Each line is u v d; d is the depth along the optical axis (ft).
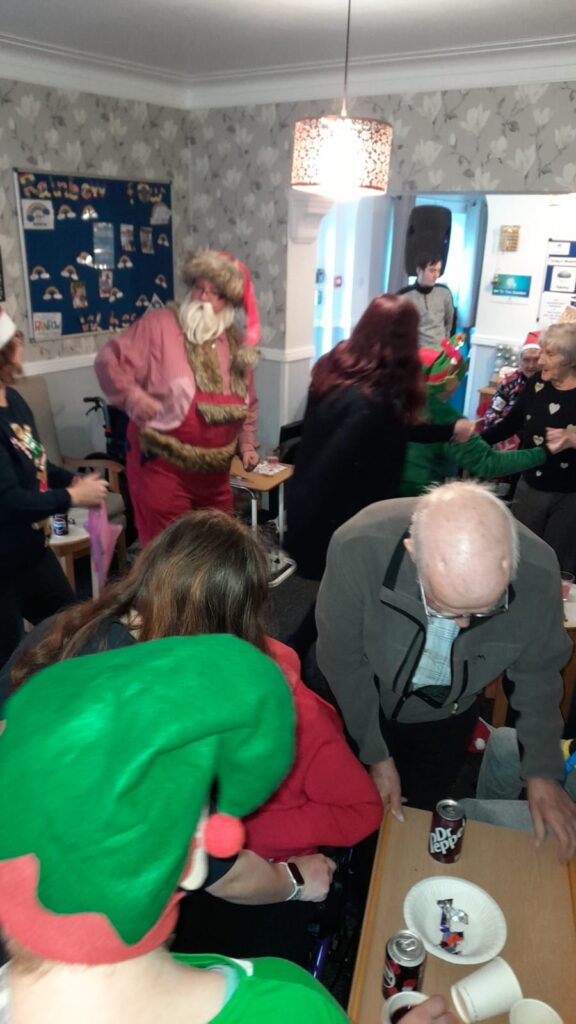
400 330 4.73
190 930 4.01
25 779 1.36
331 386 4.96
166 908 1.52
